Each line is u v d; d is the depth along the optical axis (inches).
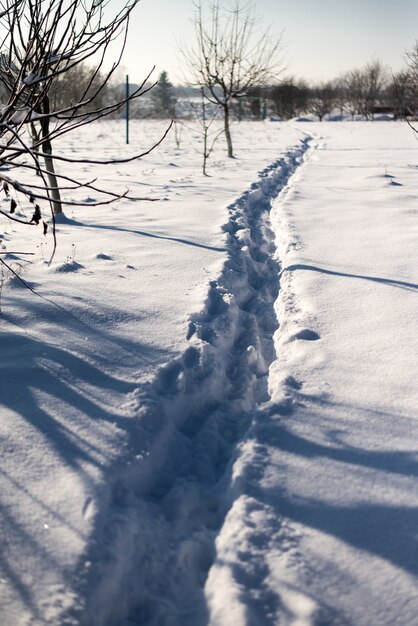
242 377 154.8
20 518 91.3
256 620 79.4
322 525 94.8
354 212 337.1
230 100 707.4
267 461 110.3
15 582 80.7
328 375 143.1
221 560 90.4
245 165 599.2
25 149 95.2
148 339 157.2
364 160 623.8
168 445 119.4
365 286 205.8
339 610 79.7
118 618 83.7
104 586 82.8
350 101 2564.0
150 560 91.4
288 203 373.4
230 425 132.6
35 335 156.0
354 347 158.1
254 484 104.1
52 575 82.0
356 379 140.8
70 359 142.9
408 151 717.9
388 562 87.0
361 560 87.7
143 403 124.8
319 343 161.2
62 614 76.5
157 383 134.7
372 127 1382.9
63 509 93.5
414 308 183.6
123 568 88.1
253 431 119.8
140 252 246.4
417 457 110.5
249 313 202.7
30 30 101.6
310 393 134.6
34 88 107.3
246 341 178.9
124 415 120.1
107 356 145.9
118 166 595.5
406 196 378.3
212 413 136.6
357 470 107.5
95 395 127.6
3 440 109.7
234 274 224.8
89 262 228.4
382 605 80.2
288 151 751.7
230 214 334.0
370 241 269.3
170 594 88.7
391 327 170.1
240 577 86.0
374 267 228.4
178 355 148.1
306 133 1200.2
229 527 96.2
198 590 89.7
